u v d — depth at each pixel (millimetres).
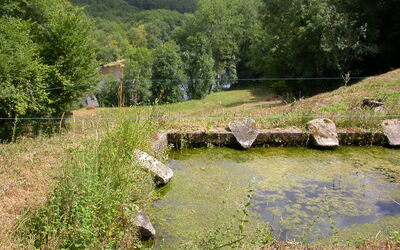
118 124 5137
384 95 8219
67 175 3600
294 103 8961
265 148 6520
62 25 11500
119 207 3598
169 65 29656
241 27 39406
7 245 2930
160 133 6383
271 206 4336
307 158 5980
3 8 11461
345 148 6480
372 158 5961
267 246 3158
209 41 36781
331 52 15672
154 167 4934
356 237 3621
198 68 32562
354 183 5000
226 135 6543
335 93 9469
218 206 4344
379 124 6820
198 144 6574
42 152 5195
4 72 8930
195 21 39312
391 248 3062
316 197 4578
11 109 9008
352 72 16844
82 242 2973
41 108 10023
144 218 3770
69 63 11477
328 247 3178
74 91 11758
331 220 3779
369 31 15594
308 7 16891
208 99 28562
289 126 6934
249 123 6629
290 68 19156
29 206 3490
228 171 5449
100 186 3504
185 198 4559
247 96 27172
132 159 4375
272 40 20062
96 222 3246
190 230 3814
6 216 3357
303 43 16812
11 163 4727
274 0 18703
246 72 39688
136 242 3508
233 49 38750
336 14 15359
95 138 4664
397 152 6246
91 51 12508
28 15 12648
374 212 4211
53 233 3020
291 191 4750
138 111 6059
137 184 4223
